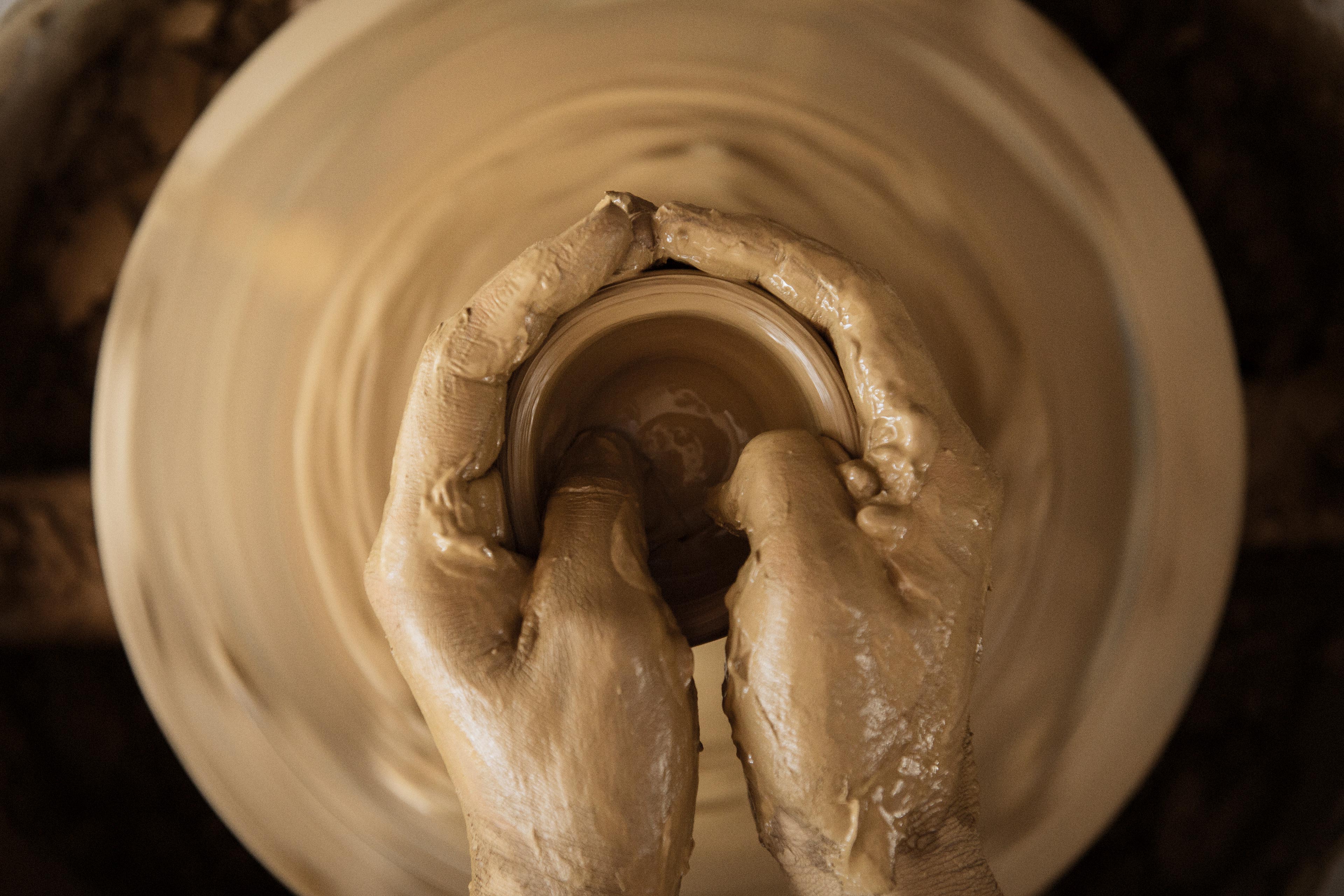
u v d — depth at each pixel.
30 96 0.40
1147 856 0.45
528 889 0.31
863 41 0.39
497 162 0.39
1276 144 0.42
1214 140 0.43
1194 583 0.41
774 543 0.32
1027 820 0.41
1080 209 0.40
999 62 0.40
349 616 0.40
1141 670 0.41
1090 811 0.42
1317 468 0.44
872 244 0.39
